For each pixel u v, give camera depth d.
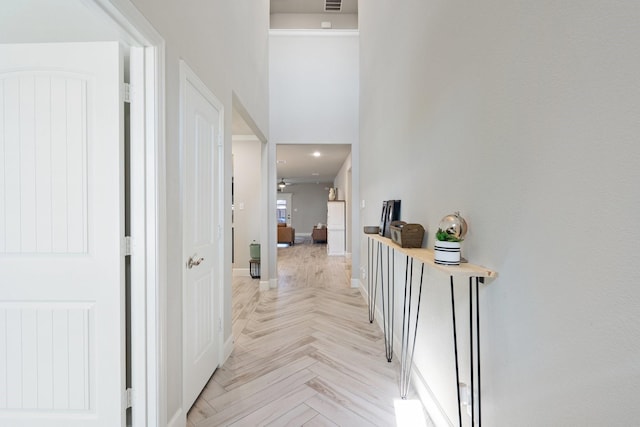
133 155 1.35
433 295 1.63
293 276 5.34
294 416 1.65
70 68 1.33
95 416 1.34
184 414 1.59
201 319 1.87
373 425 1.58
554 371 0.79
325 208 13.90
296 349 2.46
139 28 1.20
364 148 3.83
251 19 3.29
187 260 1.67
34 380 1.35
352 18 5.84
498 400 1.04
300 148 5.59
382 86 2.78
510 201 0.97
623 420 0.61
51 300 1.34
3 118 1.33
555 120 0.78
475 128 1.19
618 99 0.61
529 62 0.88
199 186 1.85
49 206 1.33
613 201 0.63
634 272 0.59
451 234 1.19
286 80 4.64
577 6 0.71
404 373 1.89
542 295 0.83
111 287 1.33
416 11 1.86
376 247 3.07
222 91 2.27
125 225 1.38
